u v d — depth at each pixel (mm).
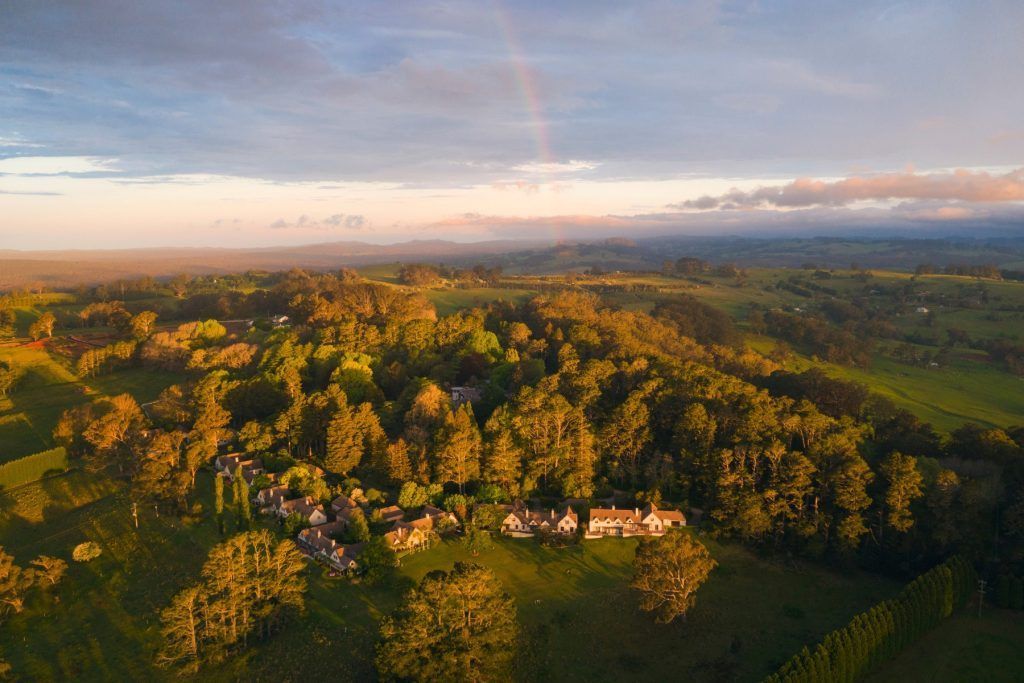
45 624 79062
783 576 86875
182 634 69750
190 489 107938
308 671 69438
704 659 71062
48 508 108062
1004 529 87438
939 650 72625
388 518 97062
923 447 108312
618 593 82938
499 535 95625
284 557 76000
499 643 66188
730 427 109750
